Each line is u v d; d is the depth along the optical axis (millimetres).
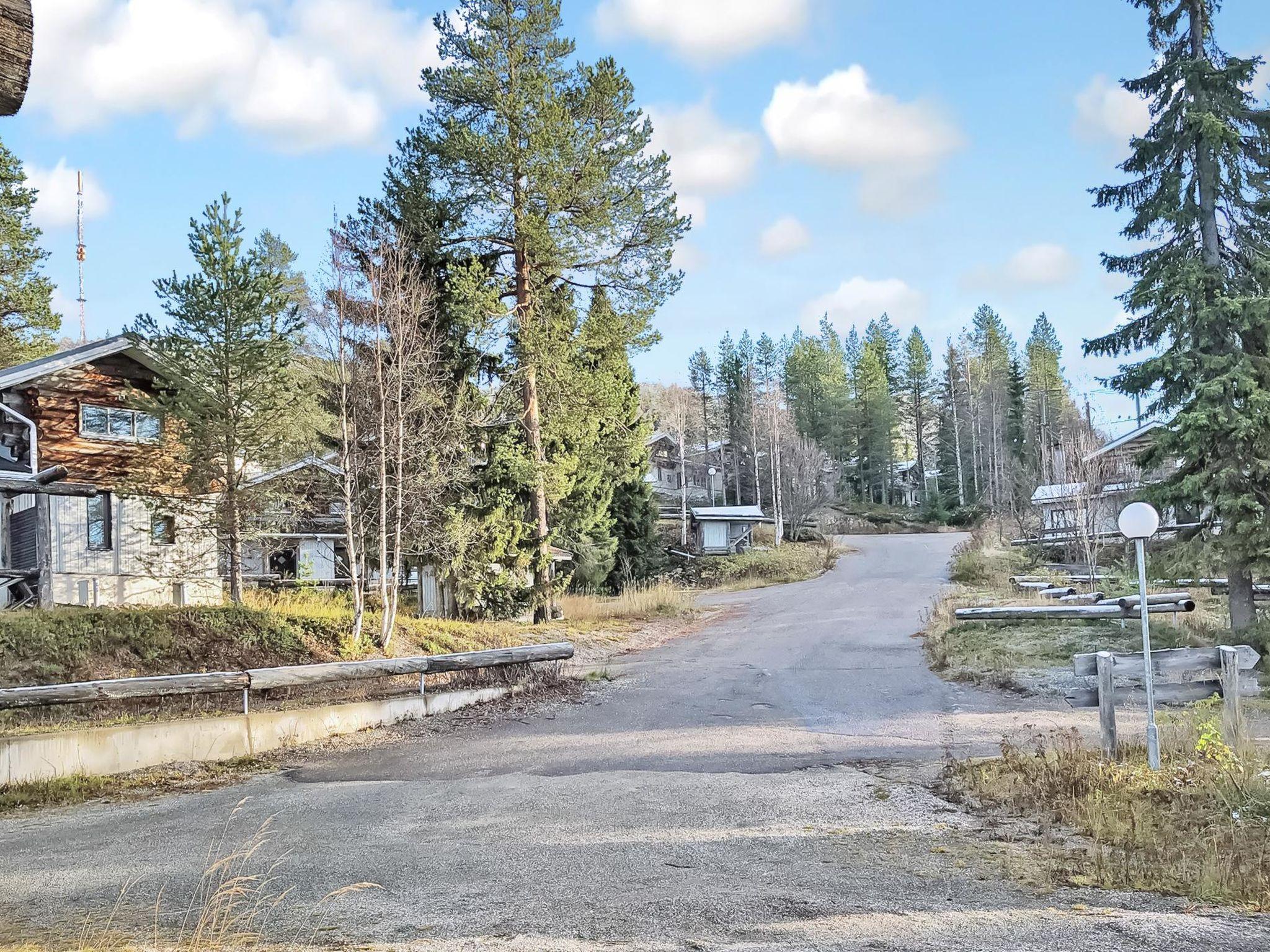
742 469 79938
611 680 16969
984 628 18641
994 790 8539
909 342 96375
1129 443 40094
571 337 24766
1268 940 4738
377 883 6219
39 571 17438
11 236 30750
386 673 14188
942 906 5402
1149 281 18203
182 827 8367
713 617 27469
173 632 15961
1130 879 5887
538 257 23719
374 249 21500
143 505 19594
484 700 15312
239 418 17875
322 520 27297
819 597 31188
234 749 12023
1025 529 43688
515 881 6219
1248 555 16938
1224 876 5766
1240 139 17578
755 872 6316
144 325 17500
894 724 12367
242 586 24016
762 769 10219
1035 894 5621
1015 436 80625
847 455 87625
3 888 6375
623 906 5520
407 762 11391
